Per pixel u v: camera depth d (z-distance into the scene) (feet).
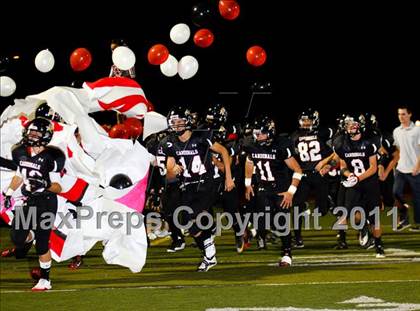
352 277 36.27
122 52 38.60
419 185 53.93
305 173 48.85
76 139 37.83
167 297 32.55
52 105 37.60
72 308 30.86
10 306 31.60
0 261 45.27
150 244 52.95
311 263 41.32
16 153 35.55
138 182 37.63
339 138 43.60
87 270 41.45
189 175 39.42
